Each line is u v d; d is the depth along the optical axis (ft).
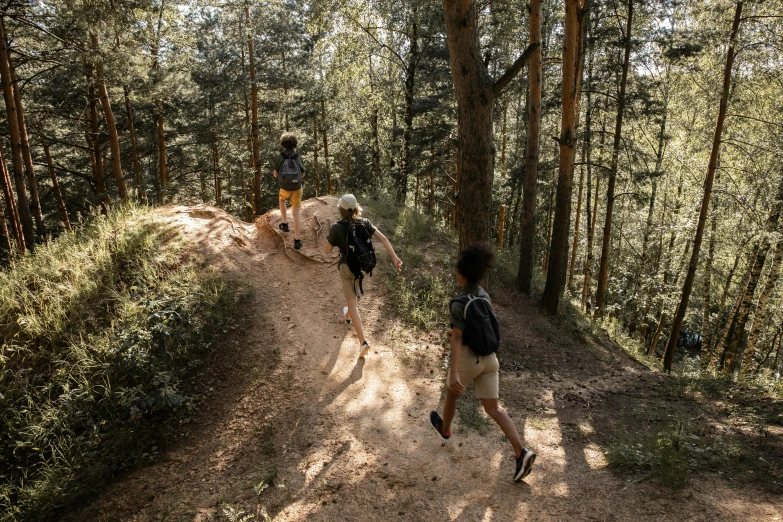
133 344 17.12
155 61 53.57
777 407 17.85
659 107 49.37
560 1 50.16
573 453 14.61
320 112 84.38
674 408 18.72
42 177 66.80
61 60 39.96
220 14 69.31
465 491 12.41
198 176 85.46
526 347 26.63
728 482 11.57
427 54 56.29
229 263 24.82
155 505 12.48
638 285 76.28
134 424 15.65
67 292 19.86
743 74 38.70
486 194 21.74
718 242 52.65
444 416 12.11
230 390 17.49
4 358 17.07
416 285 27.14
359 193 43.68
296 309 23.03
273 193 101.50
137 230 24.41
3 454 14.61
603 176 50.85
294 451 14.49
